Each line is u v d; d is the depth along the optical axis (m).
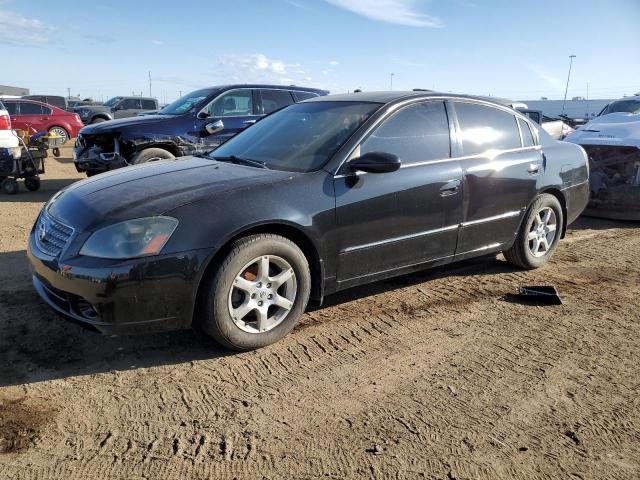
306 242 3.59
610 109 9.52
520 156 4.86
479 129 4.65
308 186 3.56
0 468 2.35
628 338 3.79
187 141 8.62
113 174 3.96
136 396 2.95
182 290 3.11
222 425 2.71
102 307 3.00
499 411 2.88
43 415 2.74
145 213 3.10
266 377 3.19
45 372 3.16
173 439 2.59
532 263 5.20
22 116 18.22
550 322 4.05
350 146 3.81
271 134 4.43
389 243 3.96
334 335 3.77
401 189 3.94
